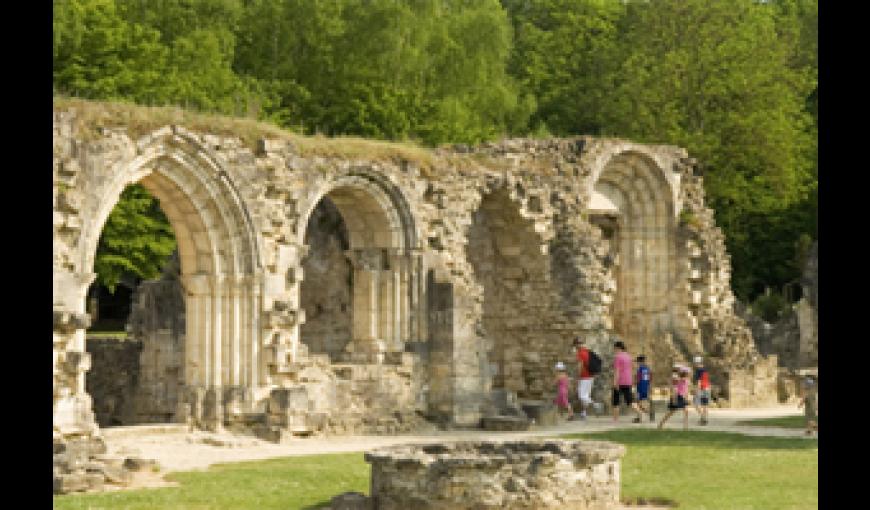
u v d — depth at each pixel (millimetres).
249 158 28078
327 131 56156
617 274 40344
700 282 40312
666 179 40094
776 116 57406
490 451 19406
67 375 23703
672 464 22781
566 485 17531
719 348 39594
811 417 28297
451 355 31250
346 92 57031
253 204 28078
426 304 31797
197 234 27875
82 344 24188
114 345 32344
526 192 35312
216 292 27859
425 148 33812
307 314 33812
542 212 35688
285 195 28953
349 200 31609
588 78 66250
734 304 52125
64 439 23156
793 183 58531
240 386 27844
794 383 40875
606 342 35719
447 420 31047
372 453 17875
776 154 56812
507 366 36281
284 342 28531
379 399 30172
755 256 63594
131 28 49312
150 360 31406
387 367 30516
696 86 57844
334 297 33531
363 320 31656
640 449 25062
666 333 39875
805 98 63531
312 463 22875
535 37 69688
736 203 60406
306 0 58219
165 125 26484
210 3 56250
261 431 27406
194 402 27609
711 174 57312
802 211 63375
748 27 61062
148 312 31609
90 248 24781
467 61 59688
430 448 19297
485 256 36375
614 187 40094
